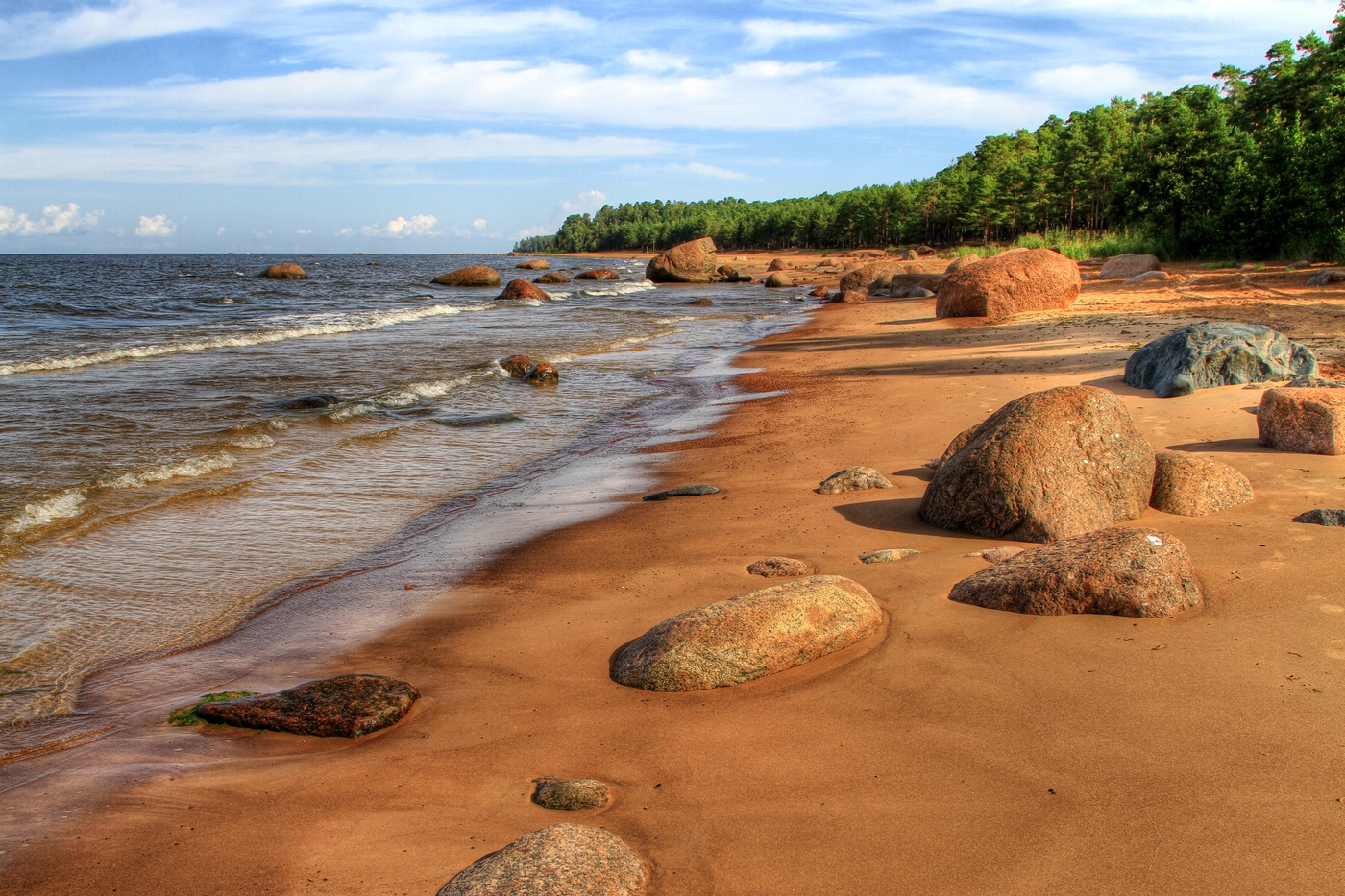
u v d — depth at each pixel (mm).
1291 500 6434
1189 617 4668
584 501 8609
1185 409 9695
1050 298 23266
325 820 3420
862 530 6766
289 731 4184
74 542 7188
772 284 53281
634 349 21672
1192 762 3391
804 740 3787
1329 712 3660
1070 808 3164
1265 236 35125
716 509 7824
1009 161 92438
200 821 3443
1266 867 2789
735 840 3125
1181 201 39406
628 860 2965
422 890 2947
